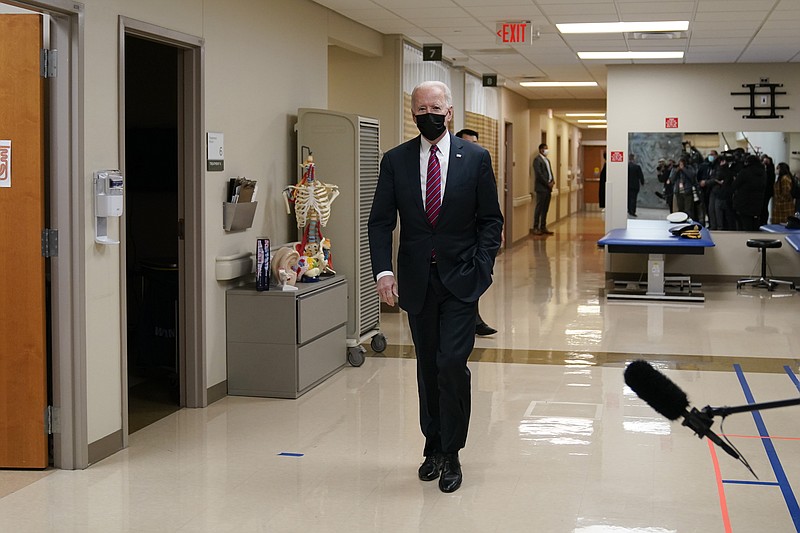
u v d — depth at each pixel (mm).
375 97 10125
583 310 10062
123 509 4078
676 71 12461
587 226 23766
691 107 12453
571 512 4016
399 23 9219
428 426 4477
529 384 6547
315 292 6410
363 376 6828
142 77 7578
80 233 4555
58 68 4492
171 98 7578
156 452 4961
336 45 9453
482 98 14781
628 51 11227
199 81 5777
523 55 11836
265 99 6828
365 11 8430
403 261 4246
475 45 10914
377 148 7695
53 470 4645
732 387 6434
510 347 7953
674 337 8398
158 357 6523
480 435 5246
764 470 4602
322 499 4199
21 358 4590
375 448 5020
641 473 4559
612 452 4914
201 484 4422
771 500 4164
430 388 4426
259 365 6188
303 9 7617
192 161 5805
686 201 12531
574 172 29625
